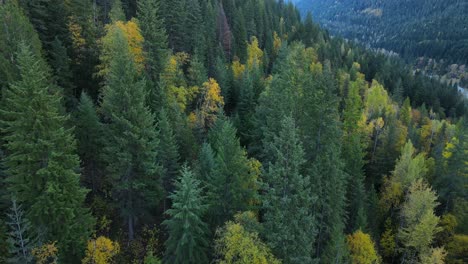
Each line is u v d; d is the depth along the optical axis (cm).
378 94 8125
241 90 5759
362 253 3394
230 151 2911
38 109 2358
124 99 2942
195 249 2659
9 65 3259
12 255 2328
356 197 4059
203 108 4797
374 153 5841
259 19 10412
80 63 4850
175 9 6228
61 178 2441
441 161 5091
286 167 2531
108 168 2978
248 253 2255
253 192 2988
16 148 2377
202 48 6750
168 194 3619
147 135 3033
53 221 2430
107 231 3328
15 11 3822
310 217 2536
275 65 7362
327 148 3241
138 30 4581
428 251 3766
